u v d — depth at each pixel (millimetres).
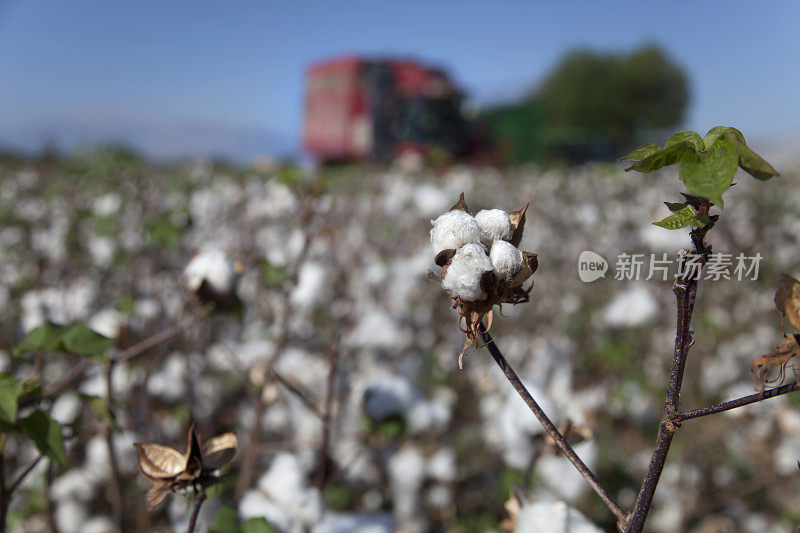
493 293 926
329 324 3830
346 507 2959
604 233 6387
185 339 3436
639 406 3682
